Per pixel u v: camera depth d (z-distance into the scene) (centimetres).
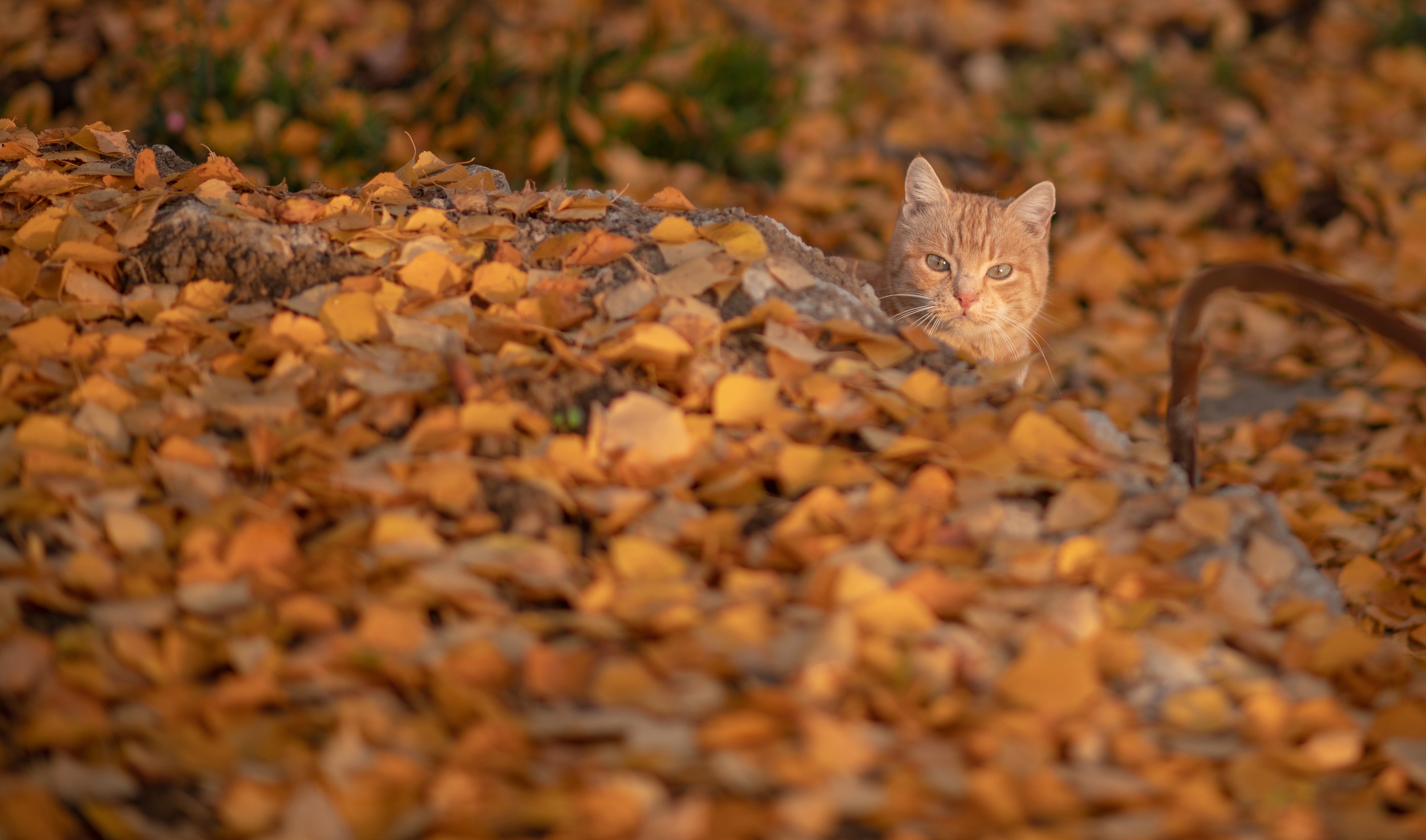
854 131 728
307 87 701
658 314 639
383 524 629
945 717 574
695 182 705
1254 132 725
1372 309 635
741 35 725
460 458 633
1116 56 767
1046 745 571
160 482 633
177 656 583
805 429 636
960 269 668
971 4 819
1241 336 697
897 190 716
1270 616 632
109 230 645
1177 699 618
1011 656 618
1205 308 639
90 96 709
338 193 649
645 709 565
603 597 622
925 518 632
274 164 692
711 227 644
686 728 551
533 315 639
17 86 714
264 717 562
